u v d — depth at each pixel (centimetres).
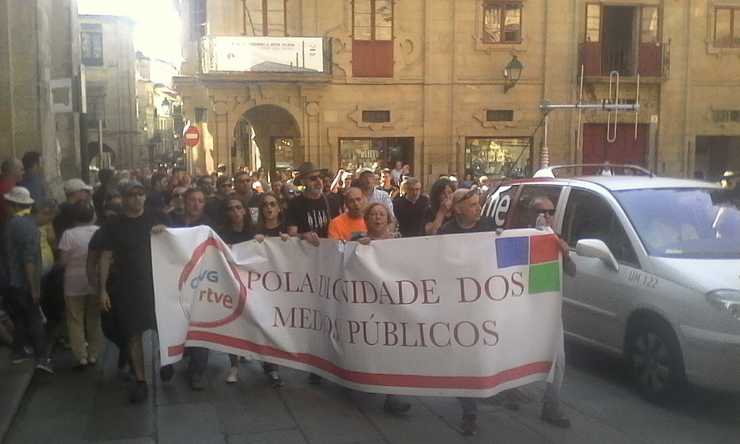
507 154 2483
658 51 2489
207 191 1148
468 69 2423
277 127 2495
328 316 595
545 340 549
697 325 559
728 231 657
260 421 574
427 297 548
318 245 602
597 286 671
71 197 756
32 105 1392
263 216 710
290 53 2269
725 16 2527
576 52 2459
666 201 685
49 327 809
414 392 554
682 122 2534
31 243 687
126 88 4809
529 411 589
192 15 2475
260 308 622
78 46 2080
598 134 2522
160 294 610
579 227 728
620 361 675
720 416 579
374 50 2378
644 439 530
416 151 2430
